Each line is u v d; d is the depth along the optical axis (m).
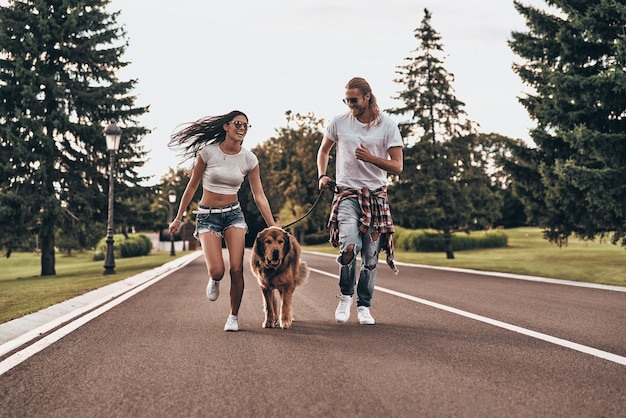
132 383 4.05
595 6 18.39
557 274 15.20
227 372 4.31
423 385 3.86
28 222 24.08
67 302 9.33
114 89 25.44
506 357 4.68
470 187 35.53
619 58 17.48
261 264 6.11
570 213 21.94
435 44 37.25
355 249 6.35
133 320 7.12
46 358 4.92
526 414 3.22
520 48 24.73
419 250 45.22
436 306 8.05
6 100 24.00
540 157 24.45
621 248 38.25
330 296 9.67
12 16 24.34
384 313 7.38
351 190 6.42
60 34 24.67
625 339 5.44
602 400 3.46
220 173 6.23
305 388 3.83
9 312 8.16
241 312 7.77
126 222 26.53
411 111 37.00
